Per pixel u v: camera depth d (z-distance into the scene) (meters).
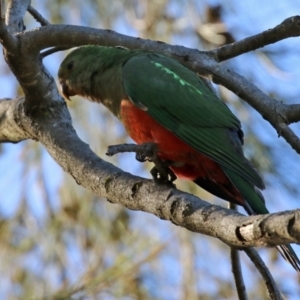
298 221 5.18
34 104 8.92
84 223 12.02
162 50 9.11
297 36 8.23
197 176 9.22
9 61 8.44
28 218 12.35
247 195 8.31
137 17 12.55
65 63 10.47
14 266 12.16
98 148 11.93
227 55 8.77
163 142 9.09
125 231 11.90
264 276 7.97
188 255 11.62
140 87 9.33
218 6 12.02
